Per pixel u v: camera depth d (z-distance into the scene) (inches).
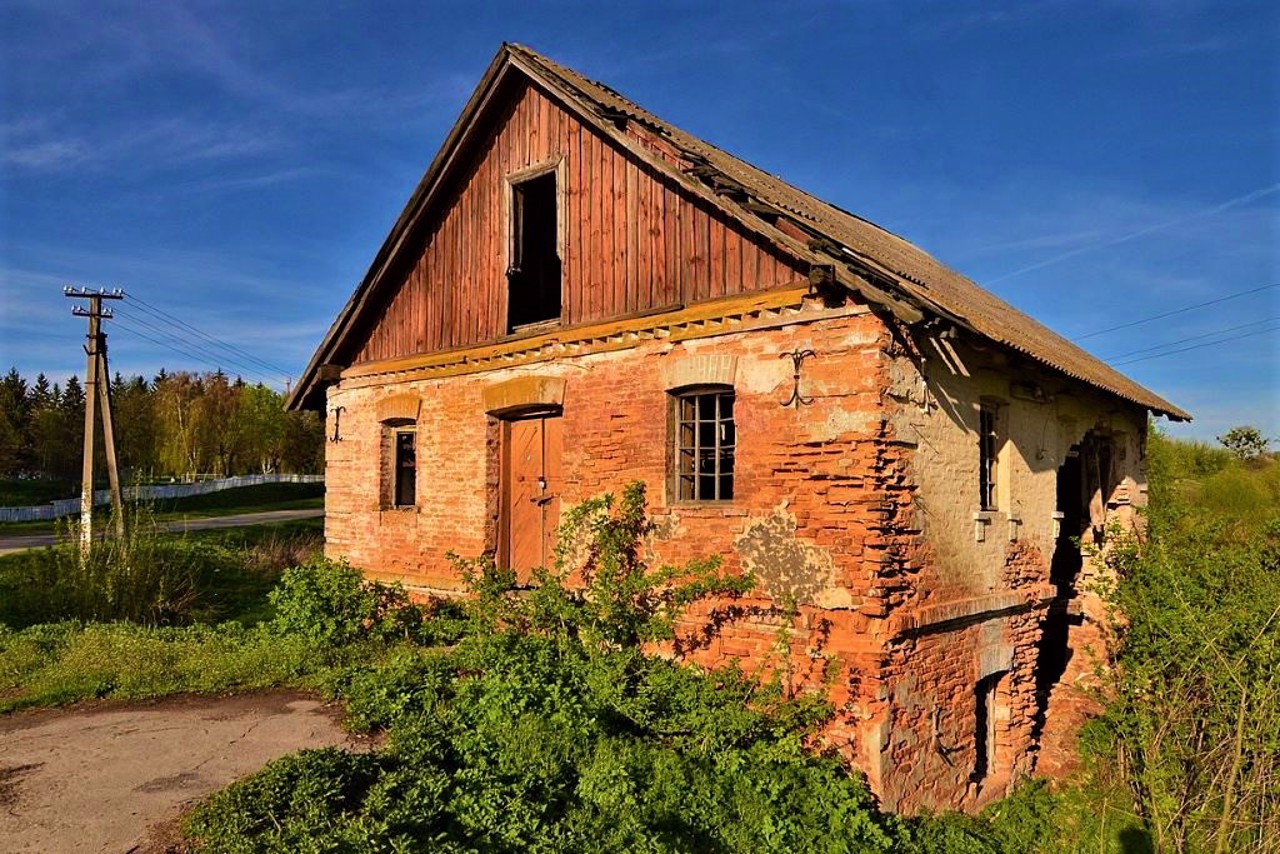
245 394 2512.3
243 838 190.4
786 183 580.1
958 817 318.3
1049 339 577.3
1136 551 421.7
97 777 239.9
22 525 1286.9
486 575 393.1
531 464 429.4
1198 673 358.0
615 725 293.0
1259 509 818.2
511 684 296.0
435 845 197.0
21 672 355.9
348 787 222.7
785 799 268.4
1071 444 448.8
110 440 741.9
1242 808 327.9
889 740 287.0
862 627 287.1
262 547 839.1
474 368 440.5
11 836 201.2
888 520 289.9
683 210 354.0
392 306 497.4
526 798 234.4
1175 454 1104.2
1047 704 471.2
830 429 298.2
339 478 522.6
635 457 362.6
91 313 727.1
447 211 465.7
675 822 245.8
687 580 336.8
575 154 400.5
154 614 538.9
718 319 335.3
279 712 306.7
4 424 2480.3
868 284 278.7
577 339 388.5
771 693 297.7
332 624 406.3
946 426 325.1
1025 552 386.9
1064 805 370.6
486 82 425.1
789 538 307.7
